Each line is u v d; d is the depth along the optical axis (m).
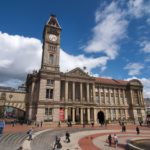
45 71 76.62
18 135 42.81
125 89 103.50
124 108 98.31
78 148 33.38
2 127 43.72
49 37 84.44
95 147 35.03
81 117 80.44
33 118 74.38
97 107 90.06
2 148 30.62
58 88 78.06
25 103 81.00
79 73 86.88
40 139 40.31
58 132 51.66
